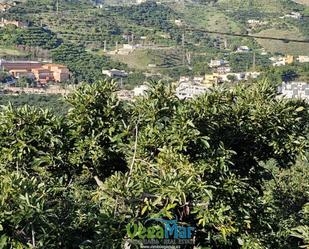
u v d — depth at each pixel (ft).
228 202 20.81
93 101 23.03
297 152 24.73
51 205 17.57
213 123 21.67
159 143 21.30
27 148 20.93
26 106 21.67
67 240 17.60
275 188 38.09
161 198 18.12
